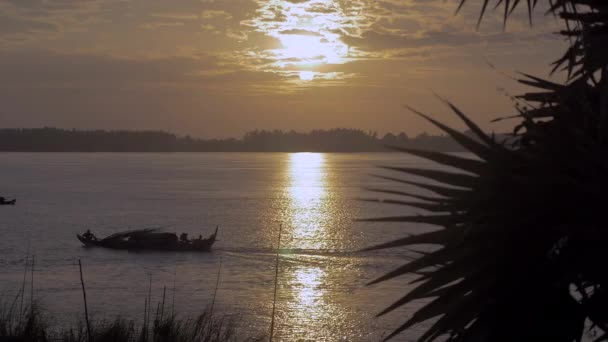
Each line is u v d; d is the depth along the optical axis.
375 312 36.97
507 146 1.73
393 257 65.00
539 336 1.59
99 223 113.75
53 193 179.25
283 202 154.12
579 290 1.57
